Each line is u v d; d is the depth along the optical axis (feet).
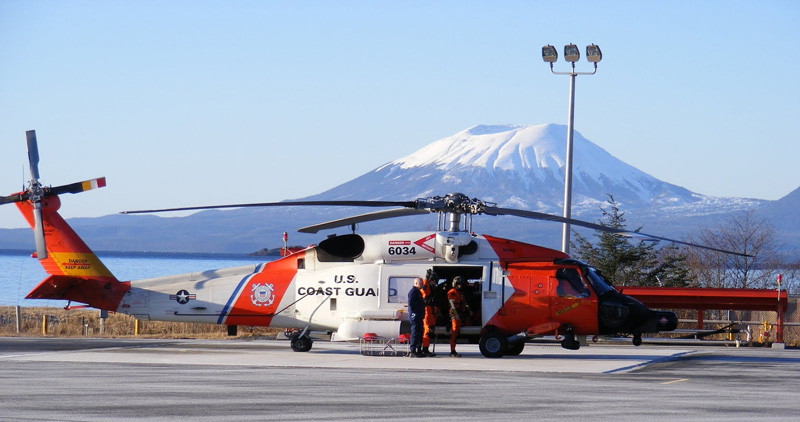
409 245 149.28
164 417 85.66
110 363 132.57
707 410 91.15
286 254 162.40
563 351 162.71
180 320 156.46
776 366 135.23
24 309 325.01
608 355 153.38
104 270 158.61
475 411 89.97
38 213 157.17
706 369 130.52
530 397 99.60
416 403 94.84
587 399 98.32
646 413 89.25
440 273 149.28
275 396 99.35
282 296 152.76
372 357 144.77
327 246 152.87
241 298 153.89
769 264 319.68
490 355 146.20
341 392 102.73
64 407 91.09
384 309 147.84
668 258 265.75
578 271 145.59
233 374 119.65
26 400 95.55
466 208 145.48
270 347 165.27
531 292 145.28
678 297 189.06
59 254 158.40
